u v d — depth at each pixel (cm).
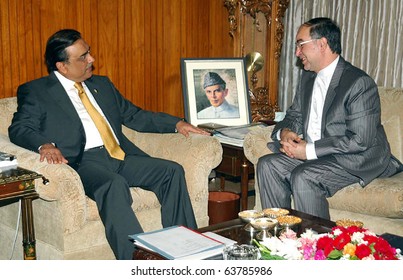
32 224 240
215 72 370
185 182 285
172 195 282
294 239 187
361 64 398
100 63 360
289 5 425
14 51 327
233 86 373
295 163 297
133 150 309
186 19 397
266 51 393
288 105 438
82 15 348
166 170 284
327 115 288
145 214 285
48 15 336
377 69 391
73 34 285
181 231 208
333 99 287
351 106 279
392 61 384
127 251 256
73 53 282
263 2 381
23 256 266
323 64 291
